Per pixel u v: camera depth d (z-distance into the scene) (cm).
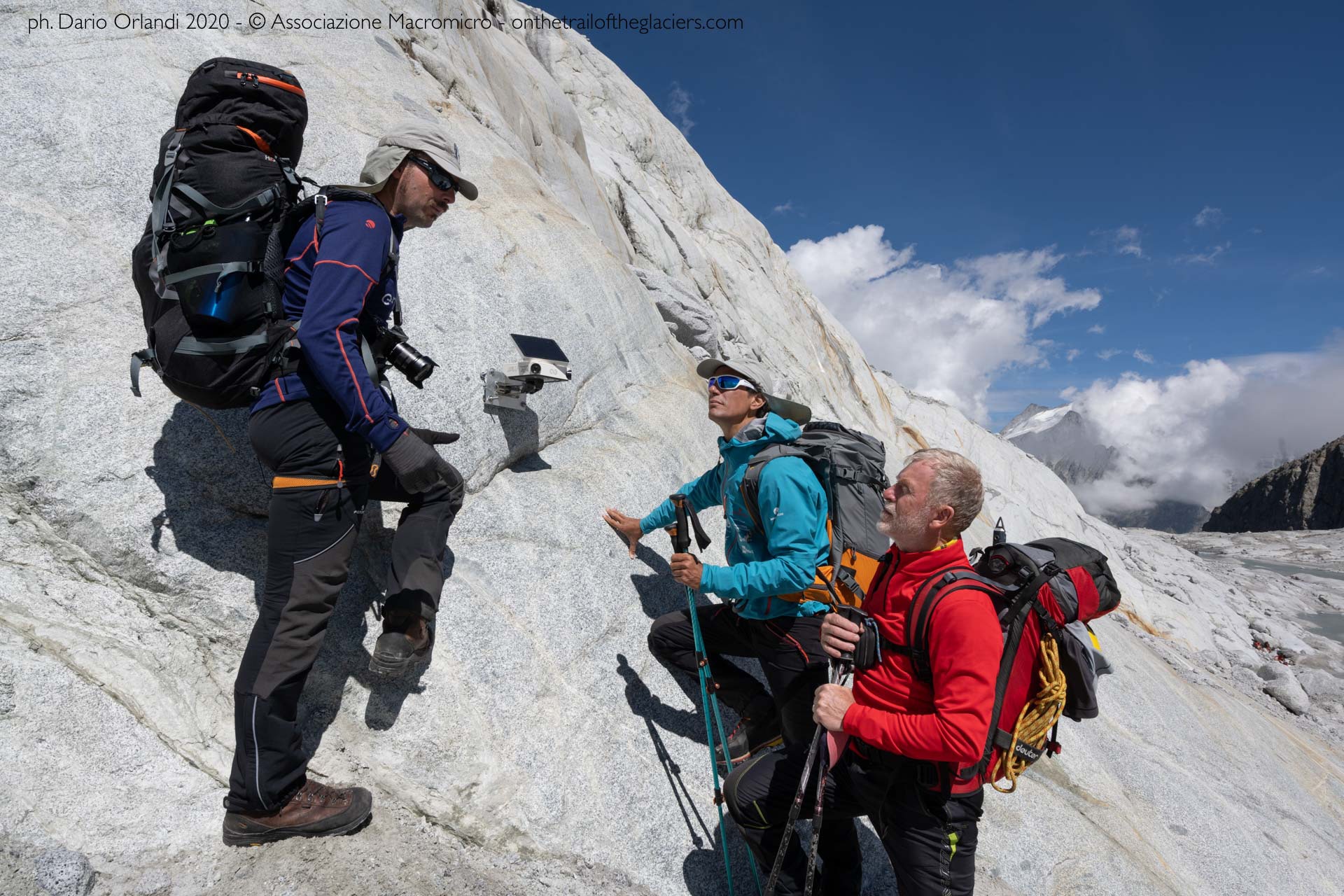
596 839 308
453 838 285
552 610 360
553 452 449
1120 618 1238
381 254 237
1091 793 508
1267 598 2212
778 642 315
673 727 364
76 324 293
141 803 245
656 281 964
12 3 344
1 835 217
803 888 286
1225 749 671
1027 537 1703
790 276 1712
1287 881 513
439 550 286
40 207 306
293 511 235
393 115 486
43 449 270
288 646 237
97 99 340
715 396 336
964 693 213
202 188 219
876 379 1869
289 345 225
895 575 243
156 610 278
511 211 521
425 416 363
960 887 238
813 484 304
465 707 310
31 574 265
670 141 1605
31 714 240
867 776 248
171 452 288
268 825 245
